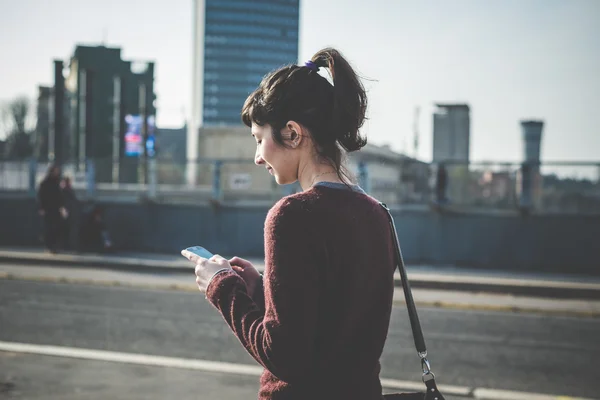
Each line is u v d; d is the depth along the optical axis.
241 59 183.12
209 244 17.27
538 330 8.38
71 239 17.66
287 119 1.55
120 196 17.78
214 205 17.20
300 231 1.43
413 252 15.89
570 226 14.95
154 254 16.62
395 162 15.97
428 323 8.63
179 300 9.94
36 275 12.54
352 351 1.50
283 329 1.40
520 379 6.04
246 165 17.22
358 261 1.48
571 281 12.65
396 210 16.00
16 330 7.59
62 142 49.22
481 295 11.59
